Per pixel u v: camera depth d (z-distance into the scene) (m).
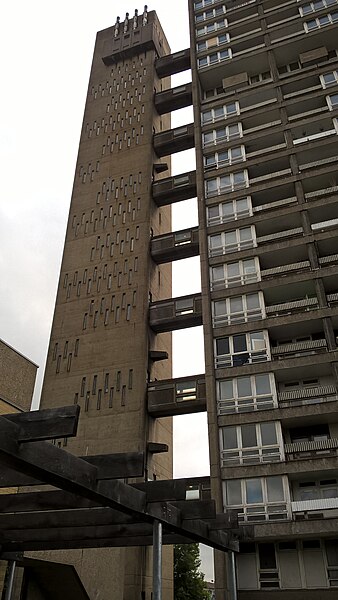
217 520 12.94
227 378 28.94
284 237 32.47
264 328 29.62
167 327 35.22
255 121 38.59
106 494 8.89
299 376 28.72
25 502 10.75
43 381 34.56
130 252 37.88
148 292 36.22
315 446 25.80
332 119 35.09
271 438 26.27
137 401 31.44
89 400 32.62
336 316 28.23
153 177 42.09
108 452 30.28
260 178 35.28
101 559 19.28
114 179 42.34
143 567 27.81
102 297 36.72
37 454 7.57
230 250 33.44
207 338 30.55
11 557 13.37
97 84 49.56
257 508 24.73
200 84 42.88
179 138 41.91
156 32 50.59
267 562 24.50
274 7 42.41
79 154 45.50
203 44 44.19
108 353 34.06
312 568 23.80
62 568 18.05
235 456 26.48
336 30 38.06
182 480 10.11
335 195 31.98
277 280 30.72
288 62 40.59
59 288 38.53
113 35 51.94
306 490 25.89
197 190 36.78
